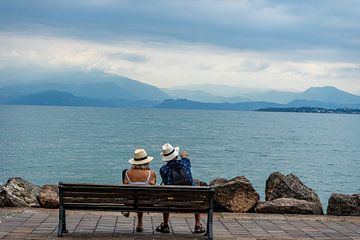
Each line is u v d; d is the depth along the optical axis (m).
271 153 67.94
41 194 12.55
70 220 11.27
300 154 67.94
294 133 122.44
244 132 118.00
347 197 12.87
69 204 9.89
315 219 12.11
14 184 13.62
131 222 11.28
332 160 61.41
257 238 10.14
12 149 62.00
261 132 121.00
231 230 10.80
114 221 11.32
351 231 10.95
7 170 45.28
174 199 9.92
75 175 43.25
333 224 11.62
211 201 9.91
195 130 118.19
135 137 86.88
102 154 59.09
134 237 9.91
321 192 37.78
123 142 76.00
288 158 62.19
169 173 10.57
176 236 10.08
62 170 45.91
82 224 10.93
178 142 80.31
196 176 44.56
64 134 89.06
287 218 12.12
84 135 88.00
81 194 9.85
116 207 9.92
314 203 12.93
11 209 12.24
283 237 10.28
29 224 10.77
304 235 10.50
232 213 12.50
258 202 12.88
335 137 110.06
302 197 13.95
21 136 81.38
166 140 82.81
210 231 9.92
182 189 9.84
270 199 14.31
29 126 111.75
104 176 43.09
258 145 80.19
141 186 9.84
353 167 54.66
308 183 42.47
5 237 9.62
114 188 9.81
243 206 12.66
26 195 13.47
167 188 9.84
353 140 100.75
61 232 9.81
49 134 87.75
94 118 181.00
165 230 10.36
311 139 100.25
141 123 148.75
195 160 56.59
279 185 14.30
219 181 14.06
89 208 9.88
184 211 9.95
